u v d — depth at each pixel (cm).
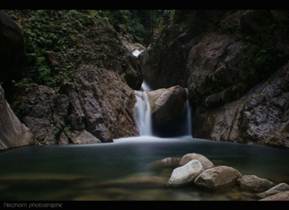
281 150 1228
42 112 1405
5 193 616
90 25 1880
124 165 906
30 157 1041
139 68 2166
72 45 1736
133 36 3384
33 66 1552
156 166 892
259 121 1434
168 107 1766
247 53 1666
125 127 1655
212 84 1734
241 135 1476
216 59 1778
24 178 743
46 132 1369
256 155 1107
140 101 1819
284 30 1602
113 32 1964
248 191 629
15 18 1694
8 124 1220
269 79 1552
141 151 1201
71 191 630
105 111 1577
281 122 1381
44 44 1656
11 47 1373
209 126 1675
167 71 2348
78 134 1430
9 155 1071
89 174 789
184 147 1329
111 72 1816
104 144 1405
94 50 1800
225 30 1872
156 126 1764
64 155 1084
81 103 1515
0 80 1408
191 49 2028
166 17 2812
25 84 1454
